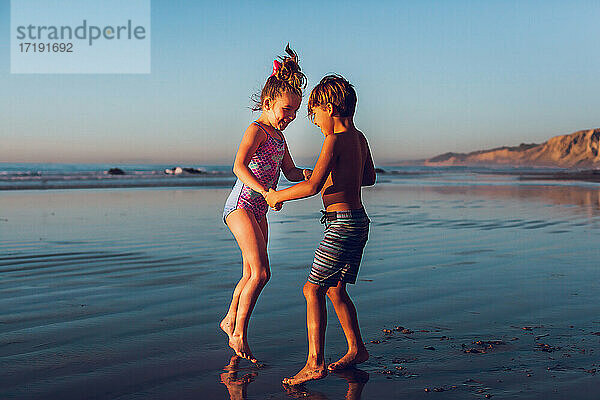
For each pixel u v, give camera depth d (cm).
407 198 1569
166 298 414
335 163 283
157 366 273
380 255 615
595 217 1035
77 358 282
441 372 265
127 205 1269
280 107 321
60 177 2673
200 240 724
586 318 358
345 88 286
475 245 690
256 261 301
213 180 2738
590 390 239
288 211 1157
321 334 261
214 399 234
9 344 303
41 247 656
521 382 249
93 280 477
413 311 379
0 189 1877
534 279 484
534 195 1697
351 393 241
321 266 275
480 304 398
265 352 297
